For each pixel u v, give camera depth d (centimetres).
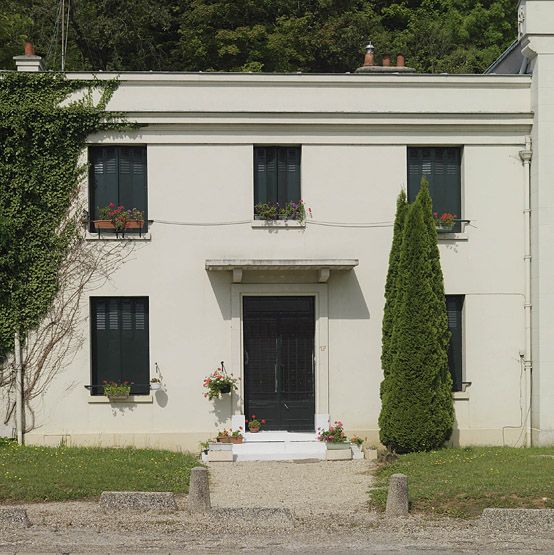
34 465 1481
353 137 1798
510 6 3625
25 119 1736
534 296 1791
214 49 3175
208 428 1758
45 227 1747
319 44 3319
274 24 3294
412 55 3603
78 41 3231
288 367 1802
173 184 1773
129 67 3266
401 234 1733
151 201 1770
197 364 1762
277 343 1800
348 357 1784
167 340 1761
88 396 1744
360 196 1798
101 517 1201
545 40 1781
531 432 1795
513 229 1820
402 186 1806
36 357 1745
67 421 1742
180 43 3206
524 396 1802
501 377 1803
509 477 1364
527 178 1812
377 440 1775
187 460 1611
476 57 3478
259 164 1809
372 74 1802
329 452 1675
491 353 1805
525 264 1809
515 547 1077
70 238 1753
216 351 1767
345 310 1788
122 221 1742
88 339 1750
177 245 1772
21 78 1741
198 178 1778
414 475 1425
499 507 1217
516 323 1812
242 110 1769
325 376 1777
